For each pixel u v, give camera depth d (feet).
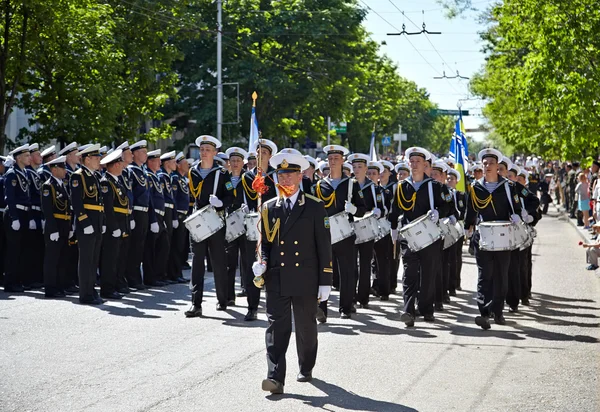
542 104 67.36
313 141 167.12
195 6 136.46
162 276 48.98
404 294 36.27
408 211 37.45
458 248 48.88
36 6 70.08
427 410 23.09
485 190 36.45
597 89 64.64
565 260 63.31
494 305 36.09
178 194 50.98
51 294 43.39
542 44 65.82
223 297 39.55
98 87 77.77
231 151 40.34
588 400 24.03
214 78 143.33
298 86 145.48
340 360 29.22
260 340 32.40
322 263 25.85
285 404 23.59
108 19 84.23
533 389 25.27
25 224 45.83
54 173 43.86
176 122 153.79
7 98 76.38
